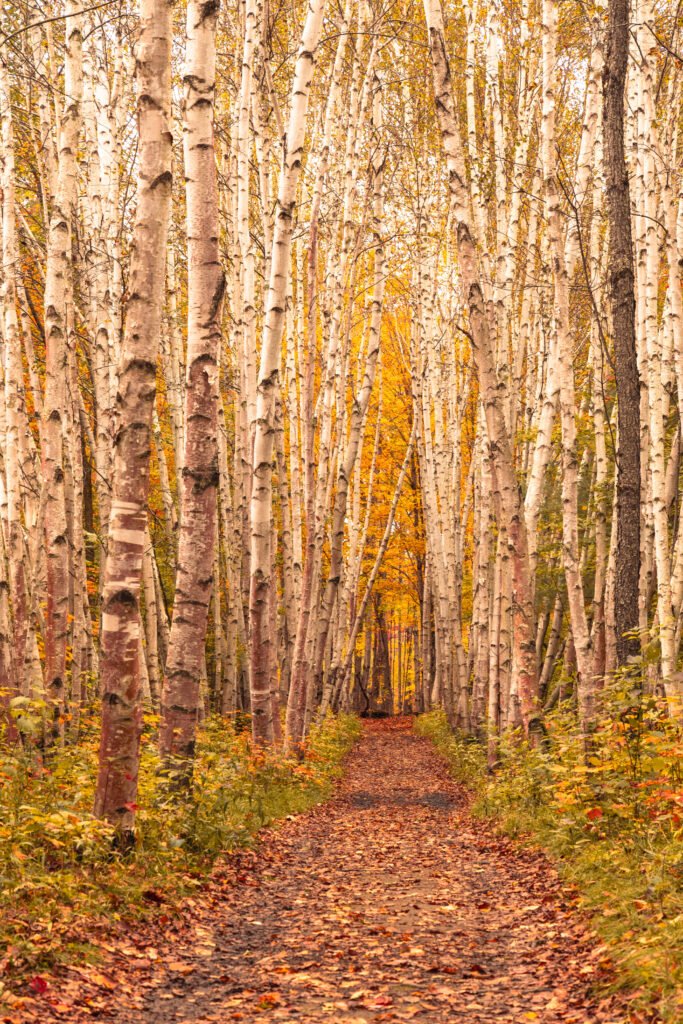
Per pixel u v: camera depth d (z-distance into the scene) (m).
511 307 16.81
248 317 15.37
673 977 4.50
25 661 10.85
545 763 10.62
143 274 6.74
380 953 6.14
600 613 13.59
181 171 17.64
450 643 24.64
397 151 20.17
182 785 8.45
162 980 5.25
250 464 18.25
